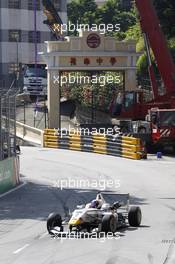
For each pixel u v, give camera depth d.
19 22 156.62
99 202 33.44
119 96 83.69
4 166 52.62
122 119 82.88
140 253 29.02
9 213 41.62
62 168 68.19
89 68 91.94
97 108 100.00
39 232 34.72
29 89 114.75
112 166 69.25
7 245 31.36
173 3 113.06
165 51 76.88
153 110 76.88
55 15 117.75
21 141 95.12
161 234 33.56
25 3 157.00
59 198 48.28
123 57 92.50
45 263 27.23
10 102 55.44
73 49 91.38
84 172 64.75
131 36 131.62
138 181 57.66
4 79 148.00
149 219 38.44
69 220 33.12
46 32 159.88
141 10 76.38
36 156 79.88
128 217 35.53
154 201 46.12
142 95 82.44
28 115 105.06
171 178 59.38
